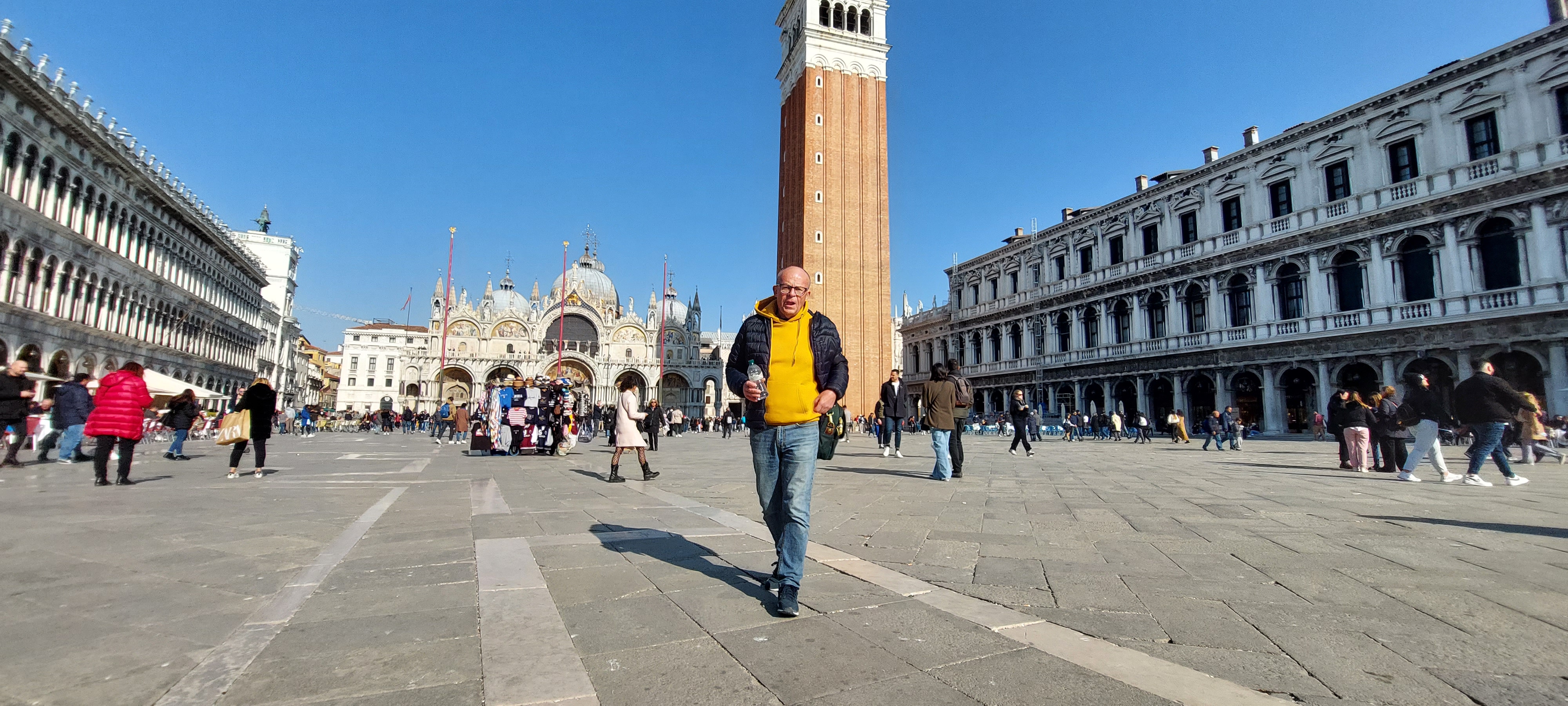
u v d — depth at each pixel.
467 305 88.19
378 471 15.09
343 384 101.75
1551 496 10.40
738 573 5.29
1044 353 53.53
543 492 10.94
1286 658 3.56
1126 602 4.58
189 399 19.50
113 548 6.02
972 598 4.68
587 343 91.75
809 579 5.16
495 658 3.39
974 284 62.69
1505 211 29.00
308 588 4.70
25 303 29.59
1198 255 41.78
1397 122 33.03
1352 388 34.09
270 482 12.34
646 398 92.50
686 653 3.55
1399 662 3.50
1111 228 48.22
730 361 5.19
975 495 10.58
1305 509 8.93
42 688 2.99
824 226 62.47
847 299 62.22
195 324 49.66
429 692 3.01
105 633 3.74
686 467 17.27
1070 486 12.05
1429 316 31.08
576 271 106.31
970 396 13.79
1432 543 6.54
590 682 3.14
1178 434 32.09
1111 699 3.00
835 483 12.56
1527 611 4.31
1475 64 30.30
